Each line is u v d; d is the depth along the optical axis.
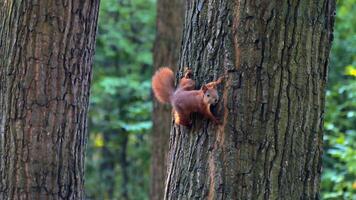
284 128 7.25
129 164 30.83
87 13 10.07
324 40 7.42
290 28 7.24
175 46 17.19
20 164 9.82
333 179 16.73
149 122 24.30
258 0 7.22
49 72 9.80
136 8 27.78
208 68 7.41
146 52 27.98
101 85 25.86
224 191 7.25
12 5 9.80
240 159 7.23
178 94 7.38
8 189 9.83
